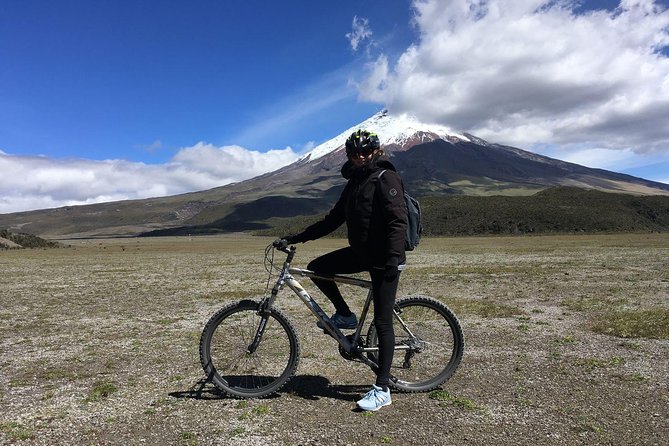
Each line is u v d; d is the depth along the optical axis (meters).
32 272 27.36
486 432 3.98
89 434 4.01
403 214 4.58
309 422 4.24
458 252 44.03
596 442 3.78
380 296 4.75
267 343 5.23
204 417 4.37
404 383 5.14
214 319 5.04
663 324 8.05
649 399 4.66
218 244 118.06
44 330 9.12
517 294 13.19
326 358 6.40
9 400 4.89
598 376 5.44
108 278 22.20
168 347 7.29
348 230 4.79
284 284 5.13
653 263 24.34
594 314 9.68
